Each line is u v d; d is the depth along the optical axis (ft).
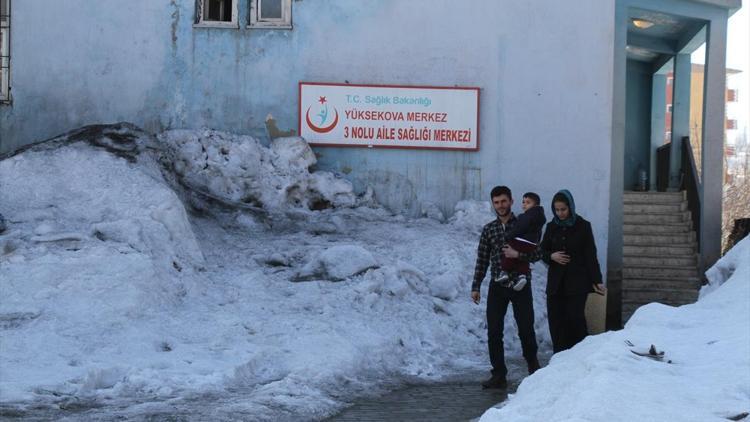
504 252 30.76
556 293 31.91
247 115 52.75
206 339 32.65
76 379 26.96
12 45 53.01
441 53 52.42
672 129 65.67
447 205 52.49
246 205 49.14
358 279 40.14
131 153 46.37
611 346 22.77
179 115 52.75
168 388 26.78
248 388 27.89
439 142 52.29
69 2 52.75
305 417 24.58
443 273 43.11
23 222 39.42
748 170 128.67
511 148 52.39
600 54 52.34
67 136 47.96
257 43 52.65
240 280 39.37
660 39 65.00
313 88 52.39
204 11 53.06
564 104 52.39
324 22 52.54
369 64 52.54
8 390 25.58
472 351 37.73
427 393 29.32
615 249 53.16
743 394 18.24
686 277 58.34
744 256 33.14
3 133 53.11
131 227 38.34
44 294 33.81
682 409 16.60
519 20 52.37
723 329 24.97
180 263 38.55
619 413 16.17
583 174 52.49
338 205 51.37
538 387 21.80
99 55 52.75
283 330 33.63
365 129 52.39
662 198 61.87
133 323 33.12
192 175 49.90
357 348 32.78
